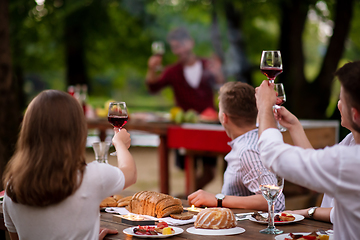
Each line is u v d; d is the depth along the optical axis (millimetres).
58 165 1376
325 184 1176
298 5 9148
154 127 4660
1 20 4145
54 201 1379
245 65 11516
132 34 13203
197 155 4742
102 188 1443
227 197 2064
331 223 1742
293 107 9031
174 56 13602
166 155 4605
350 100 1224
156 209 1804
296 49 9219
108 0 11711
